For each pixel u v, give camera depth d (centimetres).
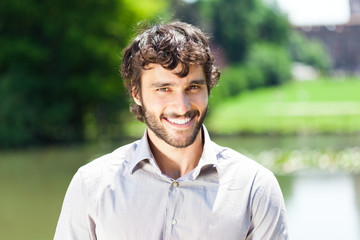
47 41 1881
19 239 612
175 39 183
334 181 962
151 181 190
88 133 2027
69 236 193
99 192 191
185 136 186
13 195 877
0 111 1662
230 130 2242
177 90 184
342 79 6347
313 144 1716
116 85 1902
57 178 1048
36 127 1752
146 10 1947
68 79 1884
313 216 687
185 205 187
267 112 3450
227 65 5019
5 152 1534
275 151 1493
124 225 187
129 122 2070
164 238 186
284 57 5753
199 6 5228
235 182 191
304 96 4616
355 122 2603
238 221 187
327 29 7550
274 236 190
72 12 1838
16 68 1802
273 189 193
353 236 591
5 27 1855
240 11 5372
